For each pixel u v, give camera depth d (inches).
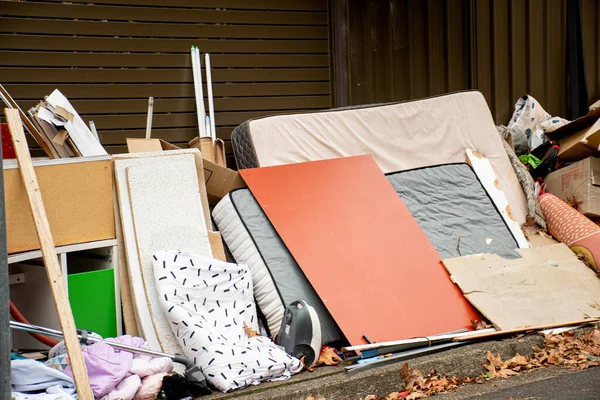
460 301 210.1
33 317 195.5
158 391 164.7
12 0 251.6
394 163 252.7
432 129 260.2
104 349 165.2
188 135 277.7
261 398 164.1
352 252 211.2
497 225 242.5
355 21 301.0
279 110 291.6
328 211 219.1
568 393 164.6
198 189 206.4
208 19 279.1
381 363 183.0
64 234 187.8
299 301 190.2
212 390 172.2
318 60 297.4
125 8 267.1
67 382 158.7
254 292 205.8
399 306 202.8
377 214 223.5
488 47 311.1
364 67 303.6
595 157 273.1
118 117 267.0
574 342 198.2
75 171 190.7
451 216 239.8
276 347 180.4
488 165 260.4
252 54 286.8
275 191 219.8
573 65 315.9
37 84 255.9
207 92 277.3
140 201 196.9
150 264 191.9
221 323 186.2
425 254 218.5
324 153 245.1
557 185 275.7
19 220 179.6
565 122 297.1
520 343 196.4
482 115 268.5
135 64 269.0
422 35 309.4
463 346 194.7
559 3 316.2
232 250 213.0
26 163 171.3
